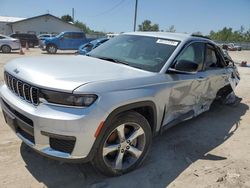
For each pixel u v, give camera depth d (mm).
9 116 3285
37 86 2891
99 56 4367
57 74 3053
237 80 6695
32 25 49000
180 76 3994
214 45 5223
